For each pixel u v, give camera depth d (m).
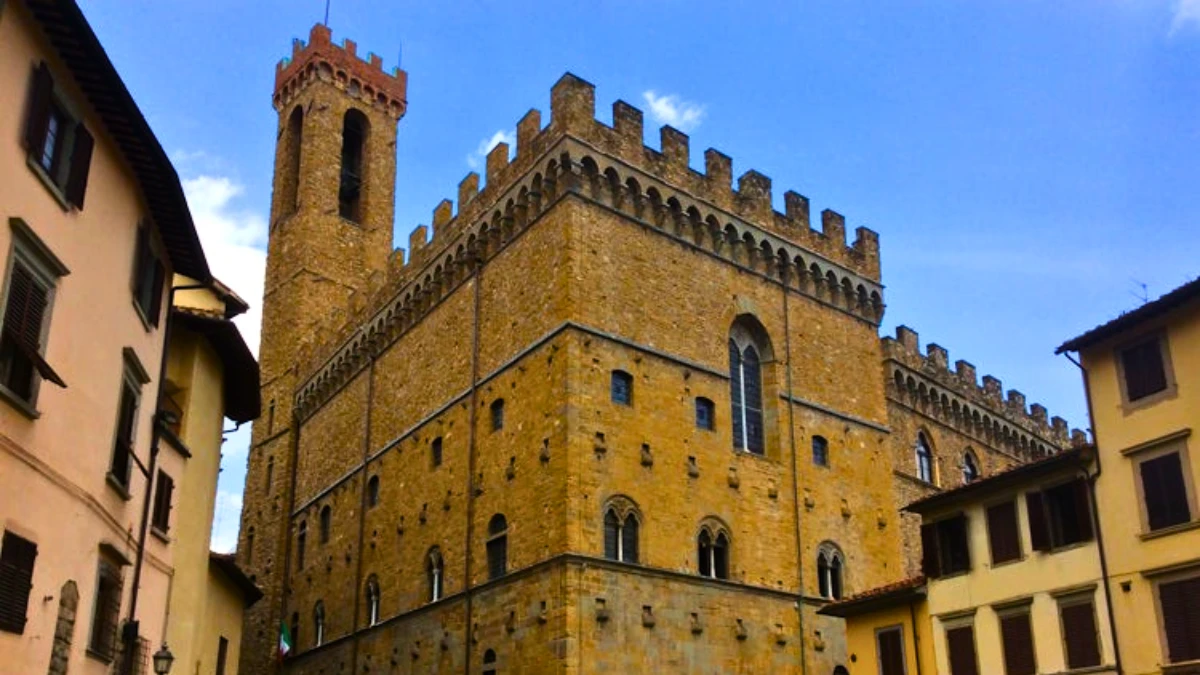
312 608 65.75
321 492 68.44
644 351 49.81
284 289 80.88
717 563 49.16
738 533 50.09
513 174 53.88
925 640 42.19
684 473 49.16
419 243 62.75
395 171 87.38
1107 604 36.12
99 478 25.03
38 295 21.70
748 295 55.53
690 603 46.91
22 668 21.19
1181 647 33.94
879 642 44.06
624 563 45.25
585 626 43.25
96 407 24.73
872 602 44.44
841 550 54.28
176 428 34.09
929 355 71.50
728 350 53.72
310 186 81.56
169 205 28.02
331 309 79.06
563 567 43.69
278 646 68.00
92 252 24.25
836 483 55.69
